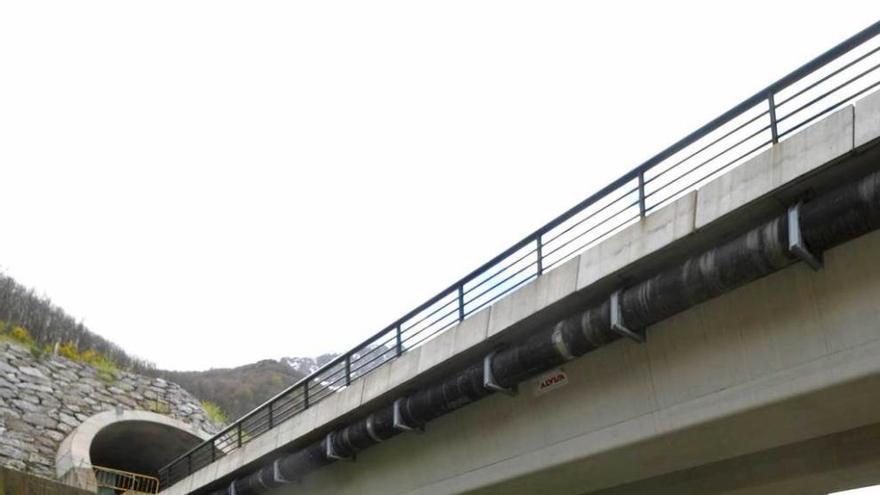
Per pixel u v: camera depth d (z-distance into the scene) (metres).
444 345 14.87
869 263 9.33
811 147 9.52
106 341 48.00
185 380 66.69
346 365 18.81
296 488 20.45
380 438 16.75
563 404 13.04
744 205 10.05
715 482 12.46
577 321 12.09
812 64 9.91
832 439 11.16
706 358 10.94
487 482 14.27
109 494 34.50
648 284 11.13
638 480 13.53
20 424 32.62
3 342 35.38
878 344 9.14
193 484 25.03
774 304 10.22
